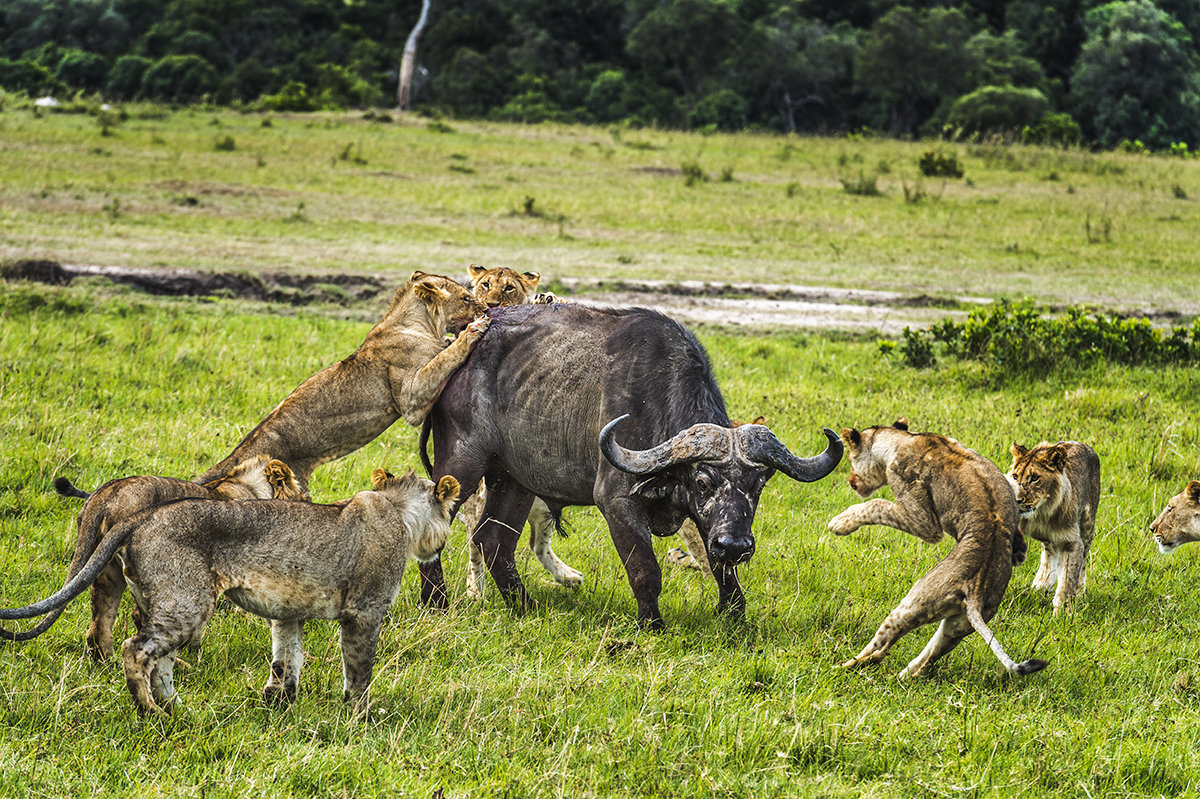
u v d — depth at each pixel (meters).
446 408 19.70
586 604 19.33
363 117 109.44
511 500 19.95
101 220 53.31
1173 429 28.44
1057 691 16.47
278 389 29.70
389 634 16.84
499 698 15.15
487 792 12.79
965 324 36.47
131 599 17.42
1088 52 194.50
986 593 16.17
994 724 14.97
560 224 60.59
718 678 16.05
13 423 24.61
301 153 81.25
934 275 53.59
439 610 18.12
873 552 21.78
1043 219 70.31
